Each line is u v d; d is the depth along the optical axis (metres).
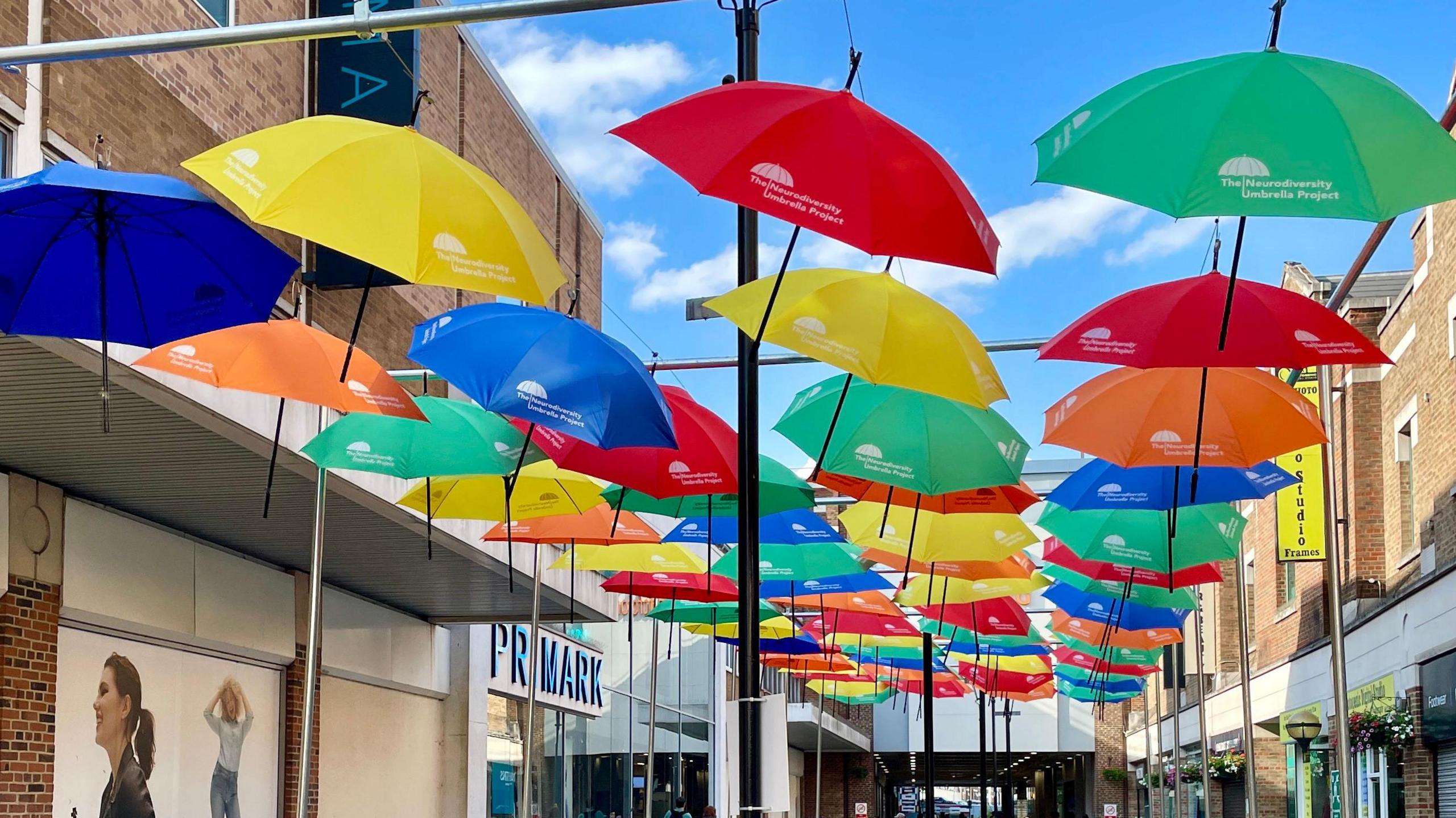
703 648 38.62
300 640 17.19
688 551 13.34
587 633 28.78
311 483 12.76
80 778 13.05
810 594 15.63
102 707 13.43
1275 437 8.58
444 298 17.72
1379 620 21.28
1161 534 12.08
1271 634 30.16
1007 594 14.94
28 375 9.66
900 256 5.56
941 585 15.27
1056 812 89.31
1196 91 5.50
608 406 6.97
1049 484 50.72
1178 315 7.26
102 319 5.39
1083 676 26.34
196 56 12.46
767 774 7.19
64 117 10.35
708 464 8.81
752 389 7.49
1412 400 20.64
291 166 5.59
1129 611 16.59
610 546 13.18
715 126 5.73
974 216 5.80
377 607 19.70
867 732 59.66
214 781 15.45
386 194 5.60
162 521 14.27
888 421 8.87
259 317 5.77
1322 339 7.14
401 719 20.86
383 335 15.77
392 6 14.59
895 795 88.75
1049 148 5.87
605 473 8.80
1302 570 26.94
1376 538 22.95
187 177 12.20
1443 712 17.84
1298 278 26.16
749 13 7.40
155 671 14.41
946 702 58.97
